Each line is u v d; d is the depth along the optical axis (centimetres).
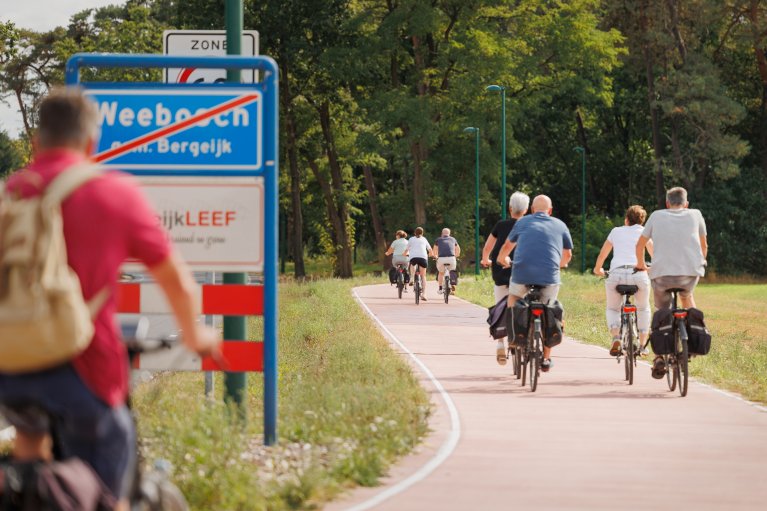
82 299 1080
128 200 1106
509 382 4178
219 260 2564
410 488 2303
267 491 2083
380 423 2792
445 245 10250
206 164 2556
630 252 4212
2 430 2611
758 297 15425
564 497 2234
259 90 2555
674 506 2166
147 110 2547
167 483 1286
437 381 4178
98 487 1095
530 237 3959
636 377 4428
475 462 2597
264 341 2598
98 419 1107
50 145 1129
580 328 7081
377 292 12200
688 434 3042
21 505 1045
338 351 4966
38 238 1048
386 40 19262
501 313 4153
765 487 2362
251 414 3011
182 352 2623
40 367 1060
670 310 3888
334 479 2259
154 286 2620
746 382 4319
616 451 2767
